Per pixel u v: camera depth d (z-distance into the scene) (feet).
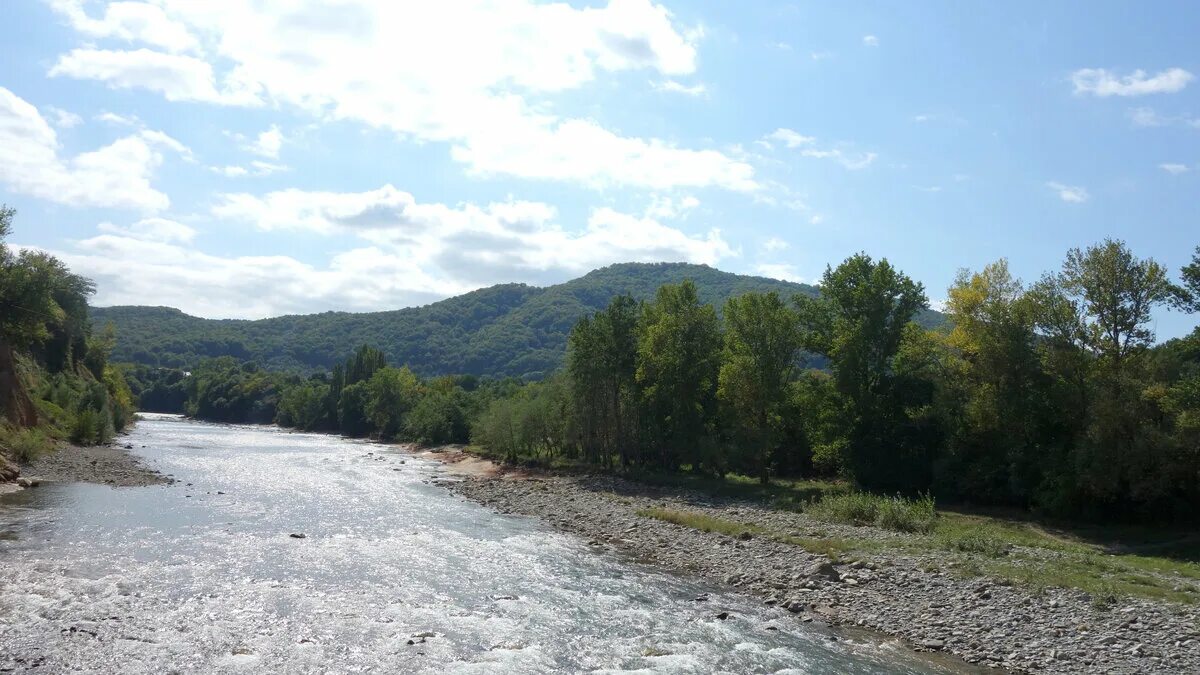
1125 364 149.28
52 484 164.55
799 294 207.72
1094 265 156.76
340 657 67.67
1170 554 114.52
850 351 182.91
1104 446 133.69
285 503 157.99
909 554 108.37
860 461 179.93
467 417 370.12
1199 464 125.39
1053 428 158.40
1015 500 159.33
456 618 81.05
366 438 475.72
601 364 242.78
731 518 149.07
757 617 84.43
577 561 112.78
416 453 352.69
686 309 232.53
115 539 110.73
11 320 248.73
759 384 195.42
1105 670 67.05
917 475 176.76
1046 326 163.43
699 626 80.69
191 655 66.13
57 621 72.54
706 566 109.50
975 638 76.07
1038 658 70.54
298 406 570.87
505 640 74.49
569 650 72.23
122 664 63.10
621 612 85.46
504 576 101.35
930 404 179.01
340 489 189.26
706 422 226.38
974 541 115.14
